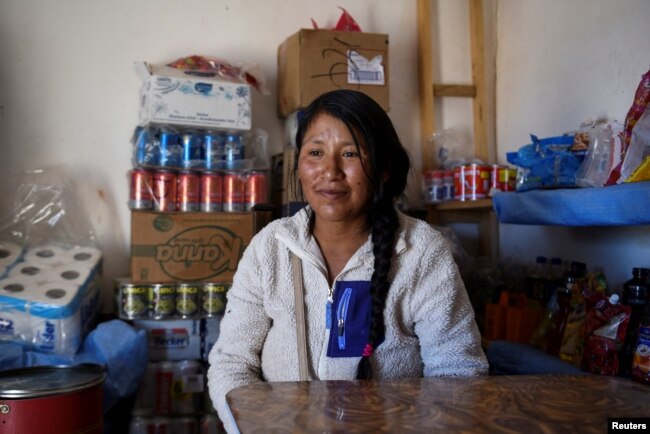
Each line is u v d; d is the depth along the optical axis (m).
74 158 2.46
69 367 1.90
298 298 1.06
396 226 1.08
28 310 1.97
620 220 1.41
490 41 2.86
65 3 2.46
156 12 2.56
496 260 2.46
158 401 2.19
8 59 2.39
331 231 1.08
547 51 2.42
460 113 2.92
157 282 2.22
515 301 2.16
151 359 2.23
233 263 2.30
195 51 2.60
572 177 1.78
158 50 2.56
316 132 1.04
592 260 2.10
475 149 2.87
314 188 1.04
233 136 2.32
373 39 2.46
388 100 2.47
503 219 1.93
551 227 2.36
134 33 2.53
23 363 1.96
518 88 2.64
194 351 2.28
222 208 2.31
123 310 2.20
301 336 1.05
